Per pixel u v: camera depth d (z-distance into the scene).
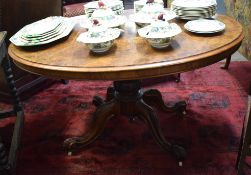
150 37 1.05
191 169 1.34
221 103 1.85
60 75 1.00
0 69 1.77
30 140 1.62
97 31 1.08
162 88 2.08
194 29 1.20
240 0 2.22
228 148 1.46
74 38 1.26
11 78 1.66
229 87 2.04
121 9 1.46
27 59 1.08
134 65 0.97
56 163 1.44
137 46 1.13
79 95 2.08
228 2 2.47
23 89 1.99
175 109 1.74
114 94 1.50
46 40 1.18
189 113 1.77
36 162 1.45
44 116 1.85
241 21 2.24
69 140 1.48
